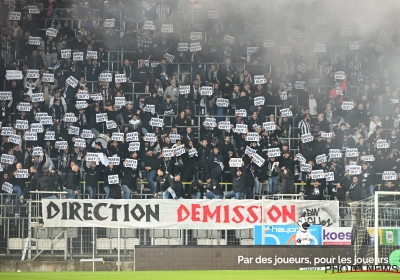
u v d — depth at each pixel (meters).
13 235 65.69
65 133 80.88
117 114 82.31
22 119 81.25
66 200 65.00
